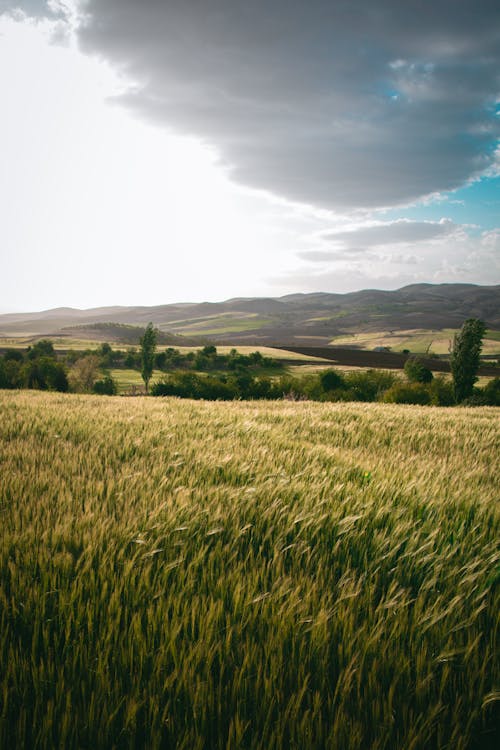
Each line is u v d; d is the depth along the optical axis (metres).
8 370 83.44
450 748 1.66
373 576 2.69
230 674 1.95
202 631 2.09
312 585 2.52
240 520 3.46
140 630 2.11
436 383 59.12
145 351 96.56
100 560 2.74
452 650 1.97
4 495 3.74
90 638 2.08
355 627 2.21
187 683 1.81
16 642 2.10
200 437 6.86
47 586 2.46
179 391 69.81
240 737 1.62
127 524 3.25
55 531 3.01
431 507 3.77
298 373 117.19
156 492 3.98
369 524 3.42
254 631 2.18
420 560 2.74
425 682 1.83
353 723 1.71
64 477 4.52
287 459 5.41
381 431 8.68
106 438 6.43
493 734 1.77
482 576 2.64
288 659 2.01
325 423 9.17
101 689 1.79
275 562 2.78
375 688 1.85
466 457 6.61
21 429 6.92
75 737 1.65
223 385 70.19
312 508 3.61
